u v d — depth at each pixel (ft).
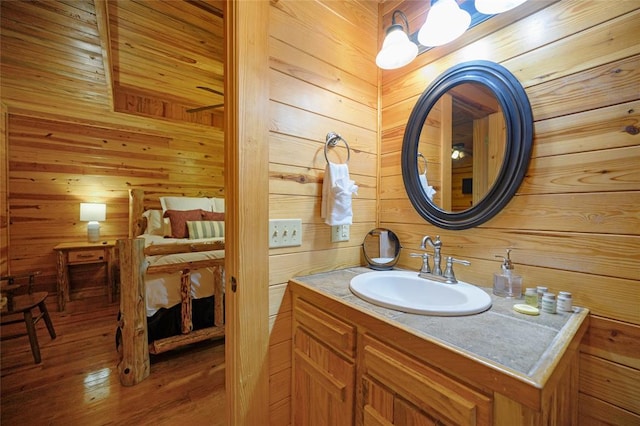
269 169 3.56
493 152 3.35
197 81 9.45
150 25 7.06
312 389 3.39
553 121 2.92
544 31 2.99
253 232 3.36
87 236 10.87
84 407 4.91
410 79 4.40
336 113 4.31
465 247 3.68
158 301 6.50
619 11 2.54
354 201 4.62
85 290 10.65
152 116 10.40
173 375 5.90
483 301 2.76
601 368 2.58
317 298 3.30
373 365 2.57
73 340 7.36
